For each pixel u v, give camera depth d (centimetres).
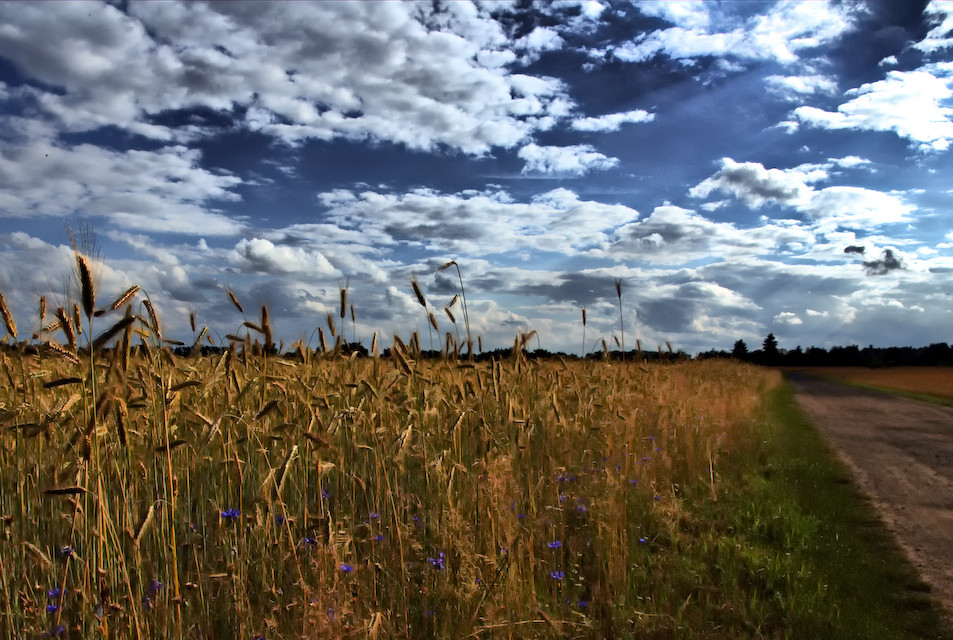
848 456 1175
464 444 657
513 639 398
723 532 652
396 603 418
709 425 1043
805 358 12669
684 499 747
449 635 392
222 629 391
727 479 861
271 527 432
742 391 1695
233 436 498
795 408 2134
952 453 1248
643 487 695
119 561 373
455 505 495
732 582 527
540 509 573
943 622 468
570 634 429
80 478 326
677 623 442
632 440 796
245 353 509
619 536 556
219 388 529
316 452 483
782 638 439
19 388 476
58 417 367
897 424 1762
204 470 527
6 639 348
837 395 3070
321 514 447
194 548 434
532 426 624
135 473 428
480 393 630
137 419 471
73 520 353
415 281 632
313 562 397
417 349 663
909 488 915
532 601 429
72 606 369
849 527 706
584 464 702
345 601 364
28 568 412
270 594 403
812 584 530
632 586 514
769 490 819
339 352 644
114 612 327
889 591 527
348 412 498
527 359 767
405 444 475
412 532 491
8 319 381
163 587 379
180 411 500
